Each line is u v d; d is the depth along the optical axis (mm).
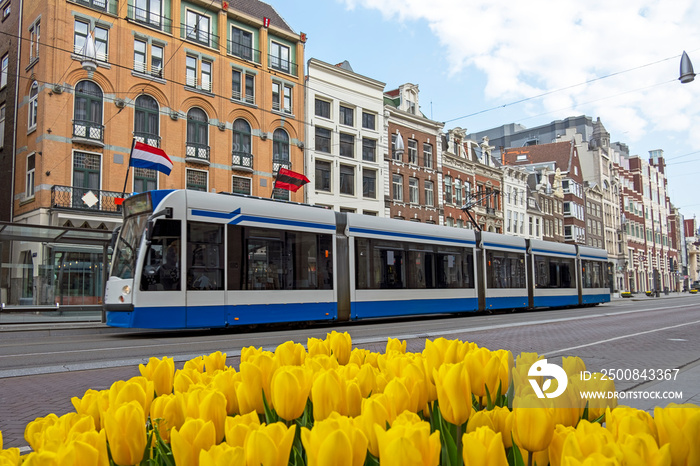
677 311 24547
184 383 1854
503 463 1047
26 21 25234
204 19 28188
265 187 29781
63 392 6770
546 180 60906
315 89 32625
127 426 1259
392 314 17469
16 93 25531
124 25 25062
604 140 79188
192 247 13156
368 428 1225
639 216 88250
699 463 1074
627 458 990
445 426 1508
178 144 26531
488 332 13961
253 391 1663
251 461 1062
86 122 23547
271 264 14562
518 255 23453
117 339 13070
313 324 17016
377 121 36219
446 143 43844
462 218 43938
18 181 24688
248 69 29641
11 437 4895
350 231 16719
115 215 23812
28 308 17672
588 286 28047
